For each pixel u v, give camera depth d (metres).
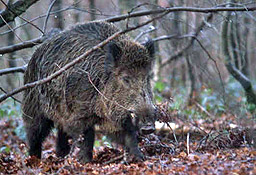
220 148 11.50
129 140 10.63
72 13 17.20
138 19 19.67
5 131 17.67
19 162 11.09
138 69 10.32
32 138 12.77
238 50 19.88
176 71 26.03
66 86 11.34
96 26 11.80
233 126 13.88
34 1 12.58
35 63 12.48
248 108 17.20
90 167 10.03
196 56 20.39
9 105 20.75
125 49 10.52
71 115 11.38
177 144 11.91
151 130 9.75
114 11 18.64
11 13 12.45
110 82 10.66
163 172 8.85
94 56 11.17
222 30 18.19
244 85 18.00
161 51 22.53
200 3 17.08
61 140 12.62
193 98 20.02
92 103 11.07
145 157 10.58
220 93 18.16
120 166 9.71
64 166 10.09
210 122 15.93
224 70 24.80
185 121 15.09
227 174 8.29
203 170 8.64
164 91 22.17
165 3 19.48
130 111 10.16
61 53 11.78
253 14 16.83
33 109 12.56
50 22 18.25
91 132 11.37
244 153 10.20
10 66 17.73
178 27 19.88
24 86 10.30
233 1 16.06
